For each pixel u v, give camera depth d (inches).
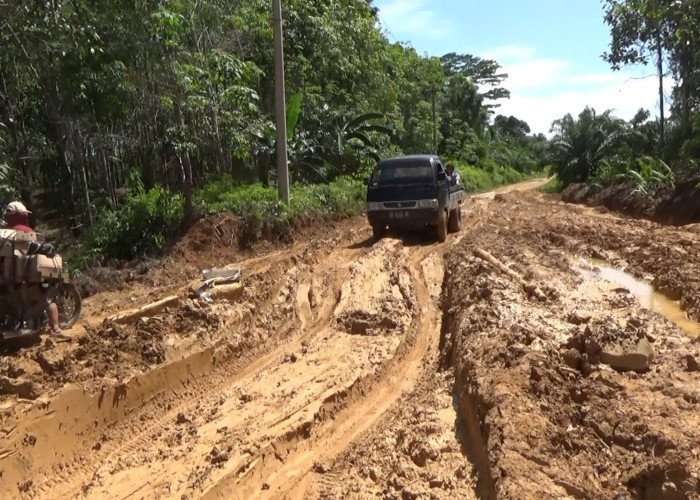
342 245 586.2
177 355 280.4
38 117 654.5
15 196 502.0
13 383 227.3
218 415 241.0
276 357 309.0
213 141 666.8
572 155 1274.6
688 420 182.1
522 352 229.3
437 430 211.5
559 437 173.2
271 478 200.8
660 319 317.7
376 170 598.9
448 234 641.6
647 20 788.0
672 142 920.9
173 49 572.1
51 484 203.3
